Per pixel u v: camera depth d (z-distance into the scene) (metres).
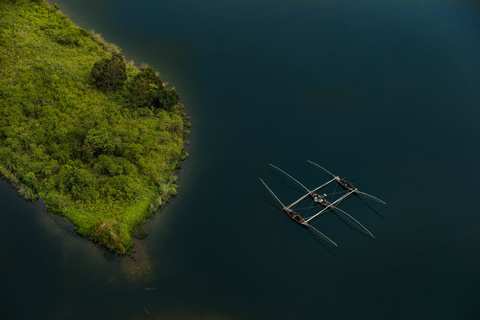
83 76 119.06
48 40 129.38
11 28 130.25
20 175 97.75
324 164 106.19
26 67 117.75
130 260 87.75
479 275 87.75
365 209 97.44
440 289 85.69
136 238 91.25
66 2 149.62
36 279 84.31
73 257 87.38
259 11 152.38
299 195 99.56
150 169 100.50
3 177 98.50
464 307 83.38
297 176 103.50
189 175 103.94
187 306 82.62
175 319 80.81
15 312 80.06
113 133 103.69
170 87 124.69
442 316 82.19
